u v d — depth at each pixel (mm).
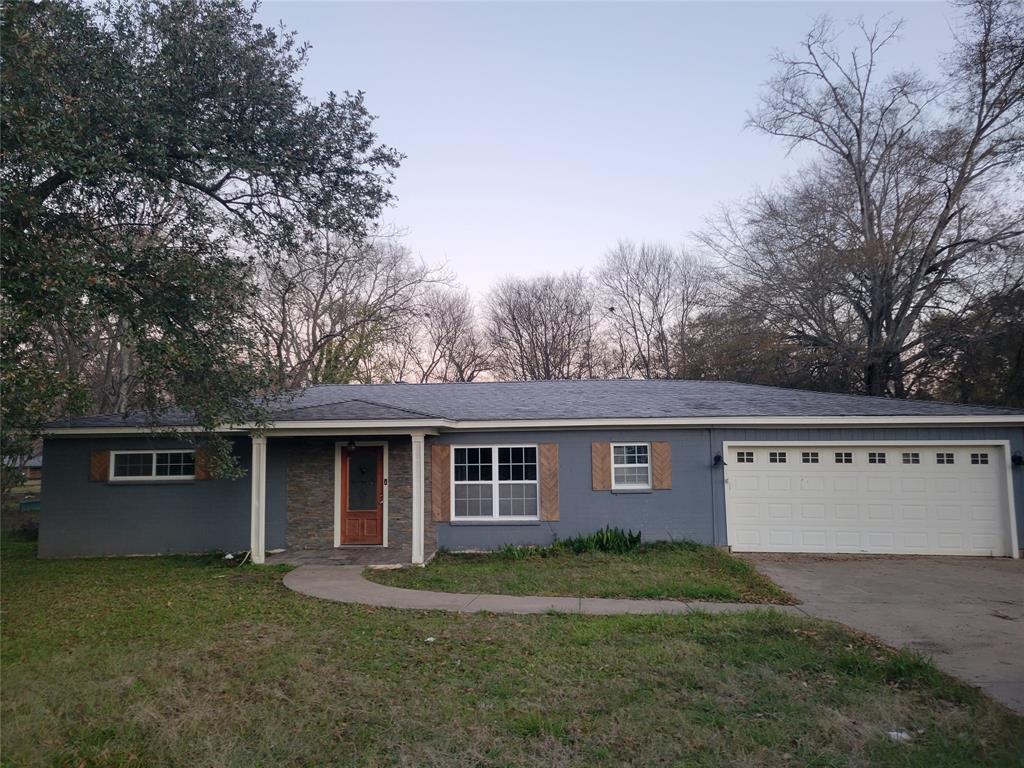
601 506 15492
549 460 15617
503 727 5469
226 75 11609
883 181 28609
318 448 15867
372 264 33844
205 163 11016
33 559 15445
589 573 12430
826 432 15297
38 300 8852
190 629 8656
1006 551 14641
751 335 28547
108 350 25266
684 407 16094
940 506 14953
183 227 11602
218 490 15719
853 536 15078
